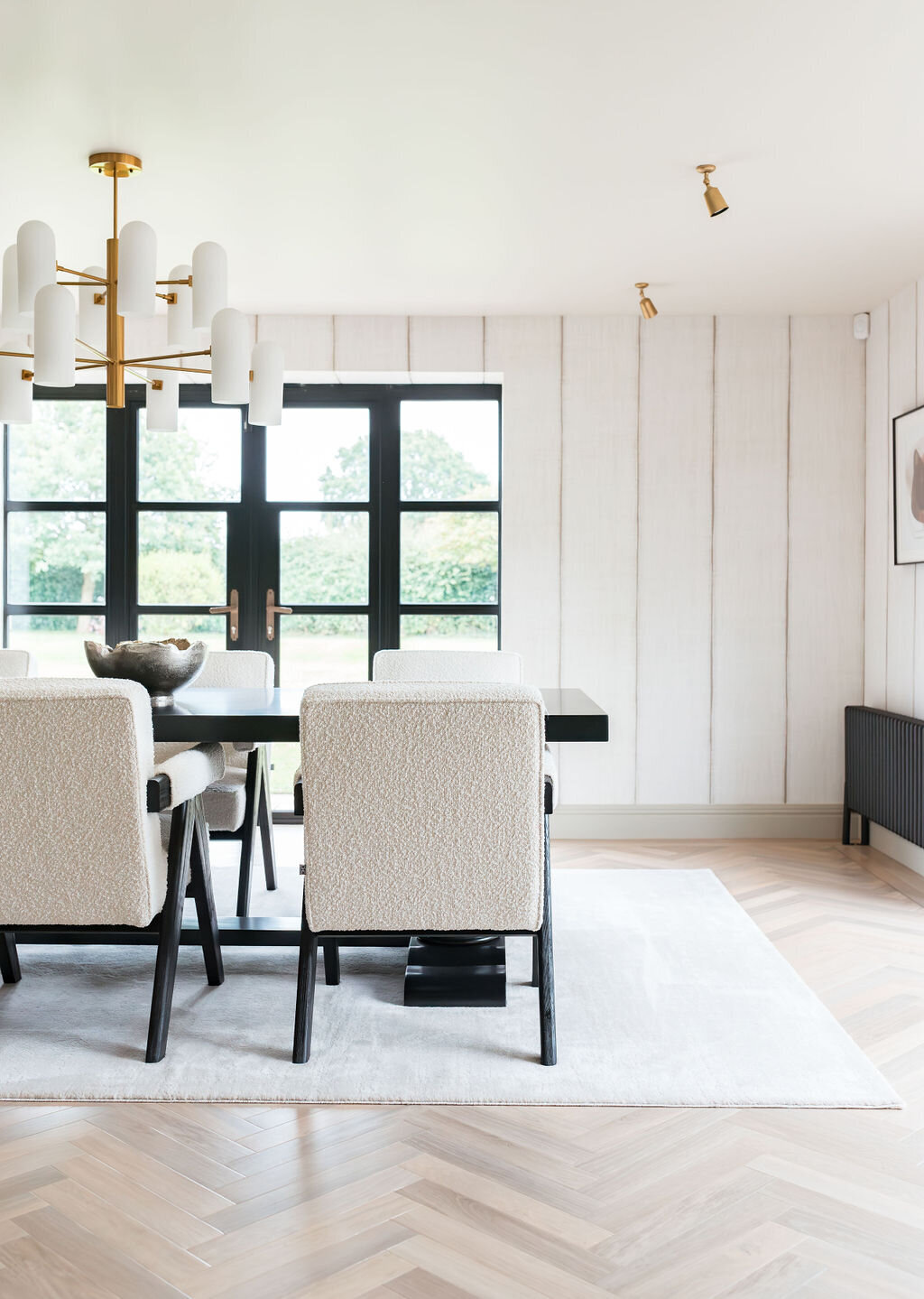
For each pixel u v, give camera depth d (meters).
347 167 3.17
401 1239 1.68
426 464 5.14
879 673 4.70
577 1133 2.04
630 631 4.86
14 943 2.90
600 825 4.91
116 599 5.12
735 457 4.84
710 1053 2.40
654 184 3.30
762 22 2.38
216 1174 1.88
